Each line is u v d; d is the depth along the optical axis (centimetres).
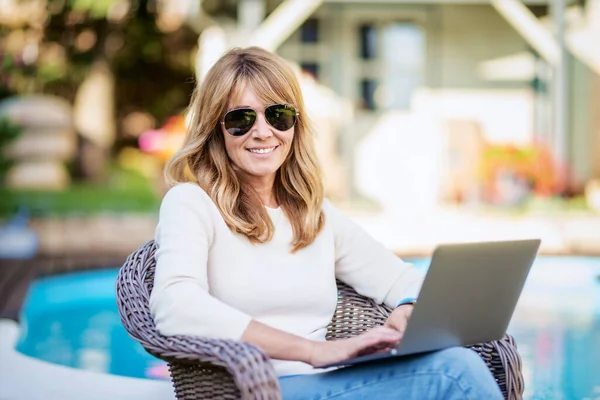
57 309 713
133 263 245
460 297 214
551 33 1248
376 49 1256
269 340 216
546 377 421
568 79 1266
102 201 1271
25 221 1042
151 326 223
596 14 1280
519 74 1274
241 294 241
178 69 1773
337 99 1254
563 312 616
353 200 1258
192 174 257
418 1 1213
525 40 1270
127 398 316
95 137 1516
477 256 212
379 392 215
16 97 1517
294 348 217
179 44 1734
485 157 1201
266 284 244
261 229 246
